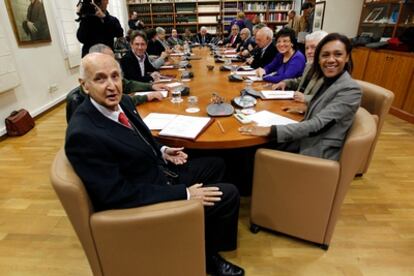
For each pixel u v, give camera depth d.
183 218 0.92
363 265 1.43
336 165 1.23
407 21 3.87
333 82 1.43
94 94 1.05
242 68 3.25
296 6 7.83
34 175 2.33
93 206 0.94
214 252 1.36
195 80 2.57
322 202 1.33
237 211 1.33
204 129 1.37
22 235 1.68
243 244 1.56
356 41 4.42
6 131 3.14
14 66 3.30
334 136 1.35
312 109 1.46
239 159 1.93
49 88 4.15
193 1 7.79
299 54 2.54
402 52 3.51
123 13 7.66
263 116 1.54
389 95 1.88
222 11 7.91
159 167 1.29
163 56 3.85
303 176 1.30
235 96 1.96
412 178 2.21
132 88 2.21
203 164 1.51
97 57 1.03
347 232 1.65
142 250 0.96
